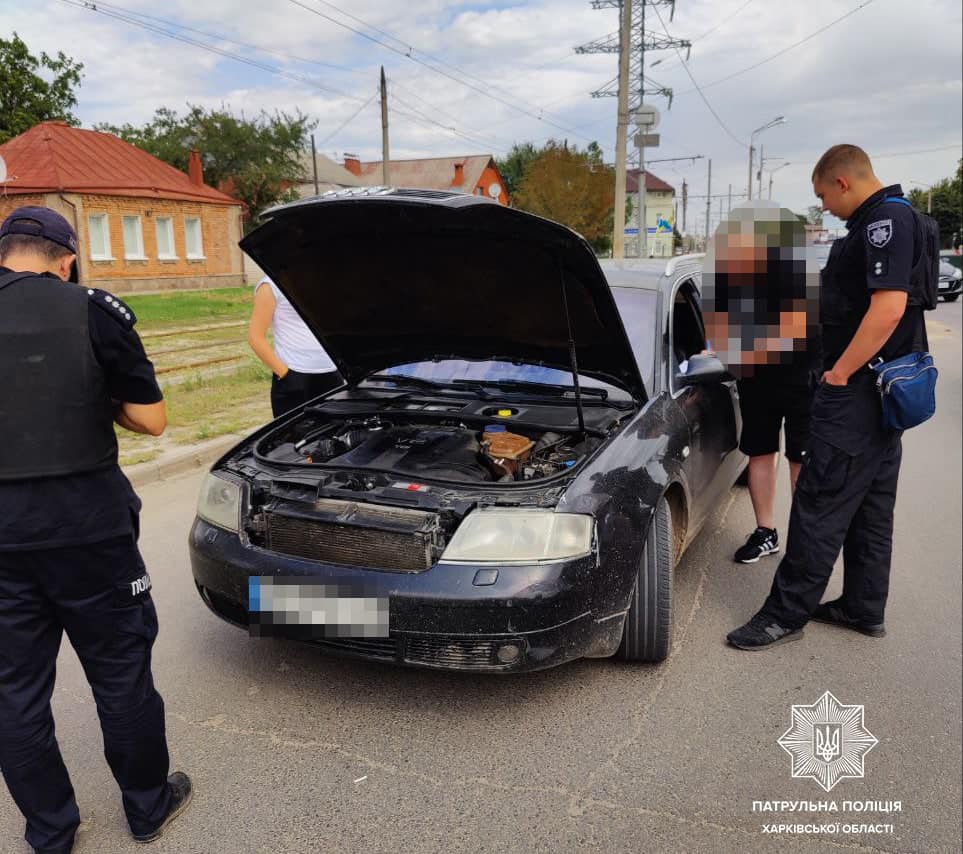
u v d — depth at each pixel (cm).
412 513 267
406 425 359
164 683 317
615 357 344
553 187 3775
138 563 221
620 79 2083
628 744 277
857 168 304
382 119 2897
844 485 330
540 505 266
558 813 243
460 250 308
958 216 6384
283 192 4144
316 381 513
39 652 214
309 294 362
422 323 374
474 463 310
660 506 314
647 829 237
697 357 368
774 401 421
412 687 313
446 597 254
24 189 2550
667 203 7888
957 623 373
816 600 345
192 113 3978
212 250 3209
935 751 276
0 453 193
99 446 205
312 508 280
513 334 362
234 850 230
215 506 304
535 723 289
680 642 352
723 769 265
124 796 232
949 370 1138
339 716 295
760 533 443
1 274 200
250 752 274
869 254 297
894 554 462
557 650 264
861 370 320
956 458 686
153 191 2880
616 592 280
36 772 218
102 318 202
